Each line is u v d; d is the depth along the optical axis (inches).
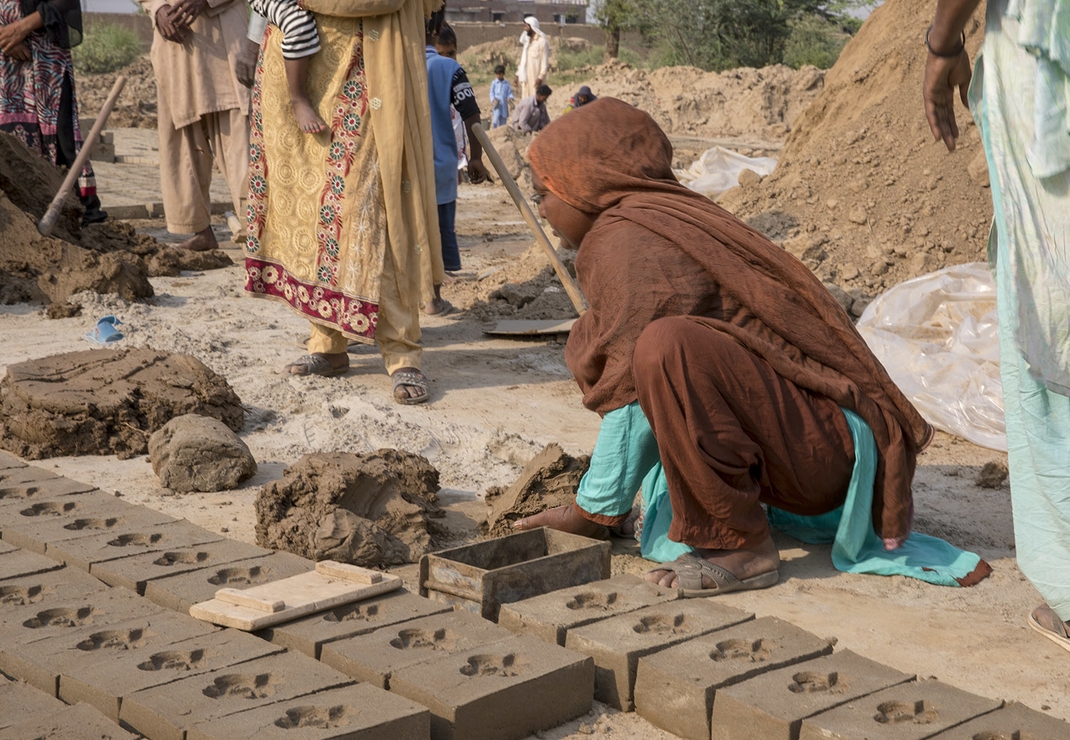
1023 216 113.9
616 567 142.3
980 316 226.8
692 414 125.3
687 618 115.0
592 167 139.6
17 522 138.9
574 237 146.1
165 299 293.4
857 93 340.2
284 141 215.3
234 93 334.3
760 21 1339.8
